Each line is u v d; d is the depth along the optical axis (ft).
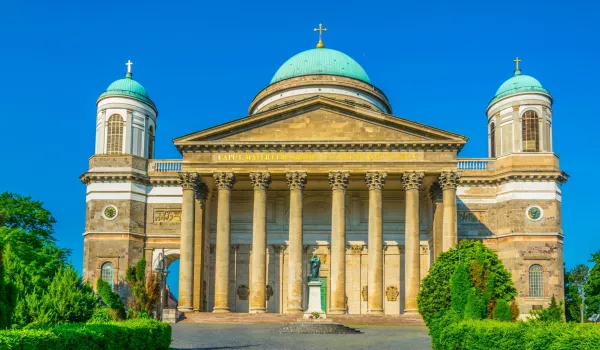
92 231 277.44
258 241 241.35
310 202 282.56
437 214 249.55
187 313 231.30
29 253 243.81
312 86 304.71
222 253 242.37
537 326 97.40
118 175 279.28
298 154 246.06
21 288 124.77
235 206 282.15
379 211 240.73
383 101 316.19
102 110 286.25
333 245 239.91
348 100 302.45
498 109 288.92
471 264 172.86
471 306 150.30
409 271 236.63
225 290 240.73
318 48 330.75
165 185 284.82
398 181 261.85
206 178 253.03
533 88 284.20
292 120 249.14
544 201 276.41
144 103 290.35
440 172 242.37
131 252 276.82
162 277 219.00
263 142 245.86
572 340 86.43
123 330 103.40
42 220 282.36
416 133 245.04
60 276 128.47
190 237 243.60
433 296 206.80
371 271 237.66
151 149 296.51
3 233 249.34
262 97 318.65
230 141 246.88
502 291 209.36
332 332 185.68
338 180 243.40
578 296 325.01
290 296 237.25
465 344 117.50
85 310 126.21
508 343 102.27
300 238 240.94
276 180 260.83
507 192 278.67
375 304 234.79
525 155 279.08
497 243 278.87
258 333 182.09
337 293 236.02
